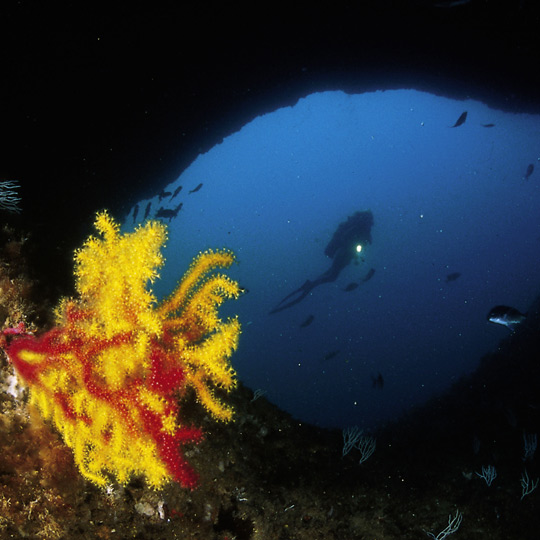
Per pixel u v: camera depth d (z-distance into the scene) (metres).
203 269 2.12
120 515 2.11
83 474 1.94
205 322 2.04
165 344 1.96
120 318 1.80
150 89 8.15
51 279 3.32
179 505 2.30
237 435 3.17
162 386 1.86
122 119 8.00
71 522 1.97
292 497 2.97
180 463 1.99
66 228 6.44
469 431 7.05
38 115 6.45
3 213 3.96
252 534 2.45
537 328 10.08
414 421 8.86
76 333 1.87
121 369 1.79
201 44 8.35
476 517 3.81
